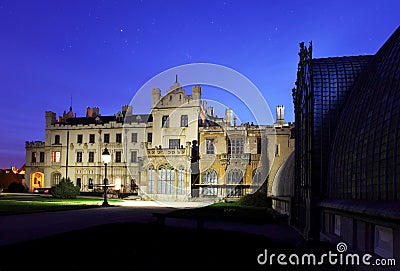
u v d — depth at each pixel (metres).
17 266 12.08
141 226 21.03
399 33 14.51
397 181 10.27
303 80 21.50
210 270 13.38
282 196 32.78
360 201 12.52
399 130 10.52
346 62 20.19
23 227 20.03
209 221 26.50
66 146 83.25
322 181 18.33
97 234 17.95
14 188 82.88
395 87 11.69
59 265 12.67
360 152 13.38
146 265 13.77
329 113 18.98
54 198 52.56
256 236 19.05
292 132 54.94
